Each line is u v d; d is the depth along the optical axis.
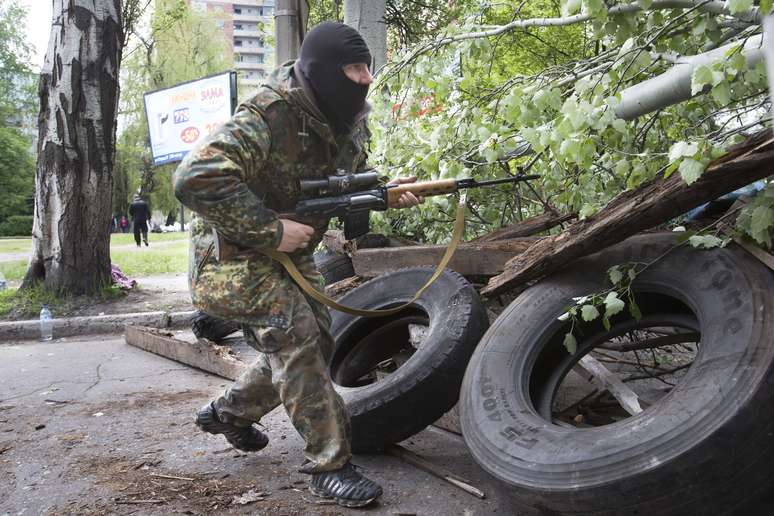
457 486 3.04
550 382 3.19
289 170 2.72
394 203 3.01
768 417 2.14
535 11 6.42
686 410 2.27
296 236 2.67
